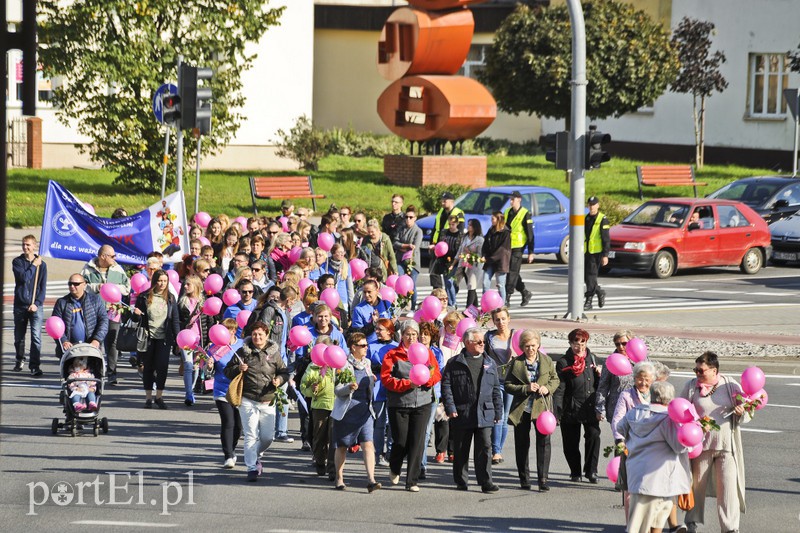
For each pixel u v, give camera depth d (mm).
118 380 48156
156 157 93688
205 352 39250
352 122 155750
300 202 96938
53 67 91812
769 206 89500
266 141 122688
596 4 115250
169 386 47312
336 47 154500
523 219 64562
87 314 43406
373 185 106812
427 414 32125
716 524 29609
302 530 27422
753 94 132125
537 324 58656
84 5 90562
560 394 32938
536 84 114438
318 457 33438
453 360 32000
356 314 40969
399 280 46844
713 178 119312
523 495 31812
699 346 53344
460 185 99625
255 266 48156
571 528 28203
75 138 114562
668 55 116750
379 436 34531
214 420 40906
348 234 56219
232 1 93562
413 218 63156
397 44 107875
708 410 27469
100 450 35875
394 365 31922
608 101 116000
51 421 39656
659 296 71188
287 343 39031
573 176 58875
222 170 116562
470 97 105250
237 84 95062
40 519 27906
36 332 47625
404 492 31922
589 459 33250
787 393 45344
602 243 64938
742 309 66125
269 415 32844
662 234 79938
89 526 27344
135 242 55469
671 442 25672
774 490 31625
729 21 133125
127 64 90750
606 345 53031
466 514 29438
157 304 42406
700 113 134875
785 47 127875
